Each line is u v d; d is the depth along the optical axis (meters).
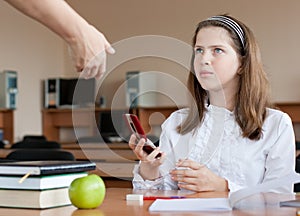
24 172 1.50
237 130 2.18
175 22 8.29
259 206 1.50
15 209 1.50
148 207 1.52
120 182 2.57
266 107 2.23
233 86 2.19
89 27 1.37
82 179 1.51
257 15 7.79
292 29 7.61
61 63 9.16
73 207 1.53
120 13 8.64
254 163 2.15
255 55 2.18
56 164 1.55
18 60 8.22
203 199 1.58
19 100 8.23
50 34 8.91
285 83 7.64
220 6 8.01
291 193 1.83
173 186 2.03
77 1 8.89
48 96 8.57
